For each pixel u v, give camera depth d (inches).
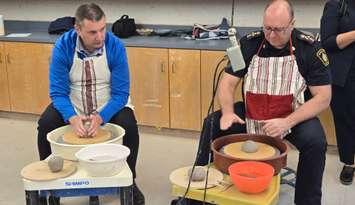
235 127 95.9
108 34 102.5
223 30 148.0
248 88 96.7
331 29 109.4
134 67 147.6
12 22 180.1
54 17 174.9
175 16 159.6
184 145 143.4
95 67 101.5
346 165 117.0
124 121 100.9
